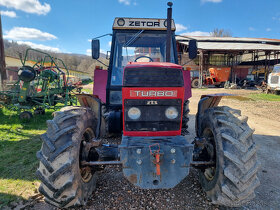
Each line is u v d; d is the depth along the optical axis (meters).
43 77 8.04
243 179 2.15
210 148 2.63
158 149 2.26
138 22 4.55
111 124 4.32
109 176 3.40
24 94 7.40
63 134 2.29
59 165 2.15
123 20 4.53
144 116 2.55
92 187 2.80
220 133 2.40
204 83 25.44
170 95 2.50
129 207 2.62
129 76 2.51
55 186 2.14
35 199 2.76
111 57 4.54
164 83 2.50
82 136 2.57
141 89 2.48
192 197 2.83
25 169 3.54
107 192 2.94
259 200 2.80
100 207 2.61
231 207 2.63
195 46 3.98
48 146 2.20
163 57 4.66
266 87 16.48
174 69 2.53
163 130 2.59
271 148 4.72
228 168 2.21
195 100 13.48
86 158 2.54
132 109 2.54
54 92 8.41
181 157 2.32
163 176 2.30
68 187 2.17
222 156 2.31
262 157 4.23
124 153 2.30
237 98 13.64
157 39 4.63
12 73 22.42
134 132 2.59
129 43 4.61
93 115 3.02
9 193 2.86
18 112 7.39
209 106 3.30
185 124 4.56
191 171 3.56
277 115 8.41
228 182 2.24
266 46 25.72
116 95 4.52
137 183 2.31
